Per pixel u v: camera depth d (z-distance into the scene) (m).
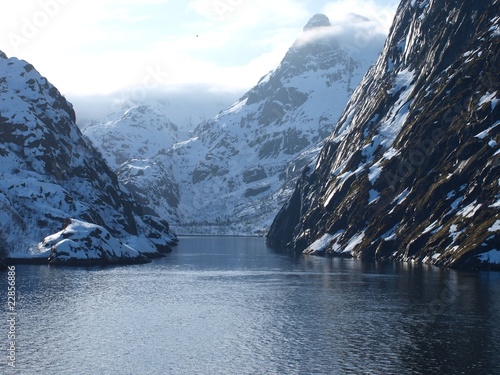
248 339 134.38
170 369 115.12
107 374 112.62
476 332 136.75
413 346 126.94
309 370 113.62
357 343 129.88
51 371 114.12
